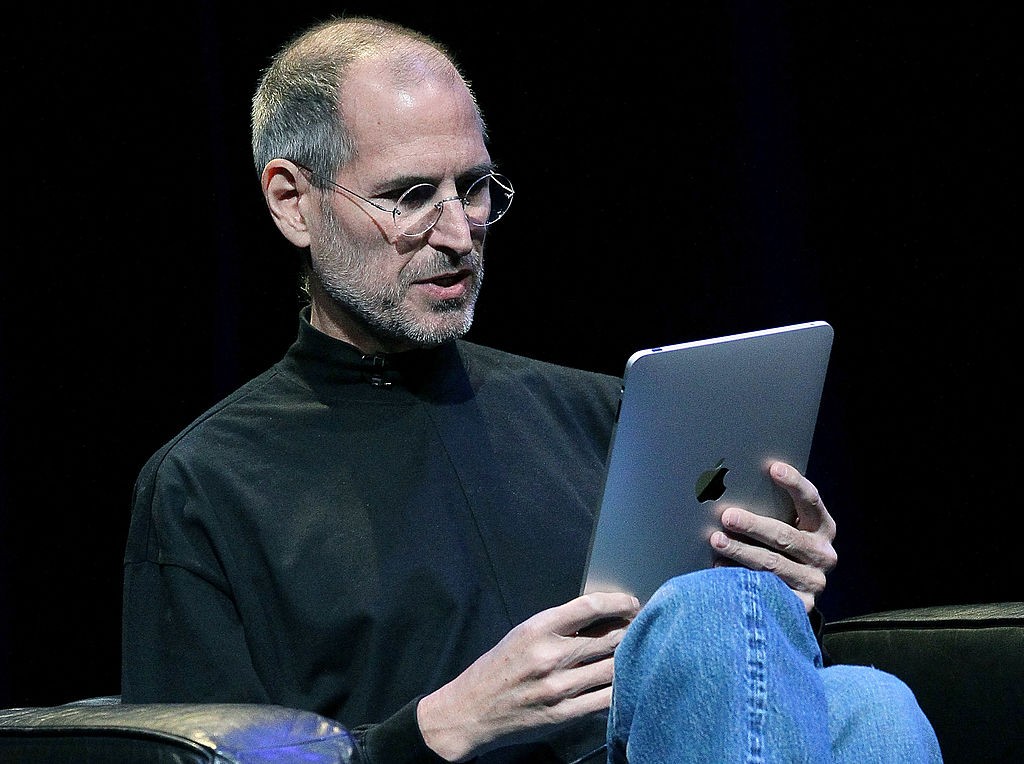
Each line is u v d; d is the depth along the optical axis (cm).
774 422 486
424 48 546
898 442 1088
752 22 1036
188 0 912
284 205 552
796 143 1051
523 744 495
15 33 884
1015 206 1023
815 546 494
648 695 340
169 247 933
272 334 957
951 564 1084
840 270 1062
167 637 500
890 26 1028
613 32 1029
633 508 459
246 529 512
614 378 616
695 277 1055
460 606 505
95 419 941
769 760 323
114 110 909
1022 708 509
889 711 351
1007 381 1048
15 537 941
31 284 918
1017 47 1002
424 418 540
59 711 408
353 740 374
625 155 1043
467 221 524
